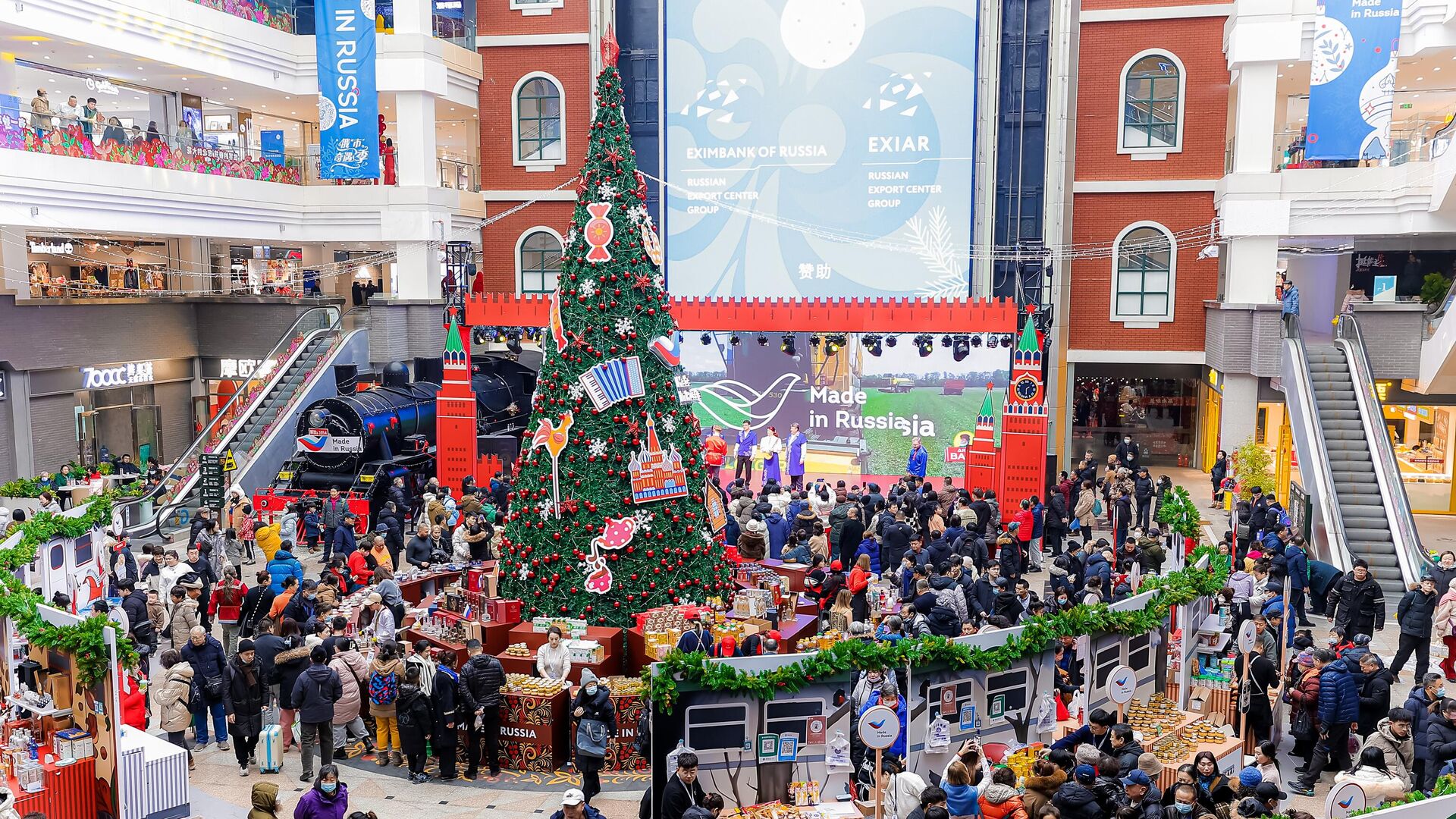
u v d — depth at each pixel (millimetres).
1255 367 26625
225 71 28297
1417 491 26766
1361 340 23359
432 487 22000
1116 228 30062
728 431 27000
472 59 32562
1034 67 29156
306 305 31078
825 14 29422
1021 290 29516
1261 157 27172
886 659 10164
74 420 27172
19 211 22734
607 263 14758
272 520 23219
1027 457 23047
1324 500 19703
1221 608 14141
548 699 12336
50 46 24484
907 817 9383
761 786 10055
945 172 29359
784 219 30266
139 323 29109
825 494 22203
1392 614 17906
